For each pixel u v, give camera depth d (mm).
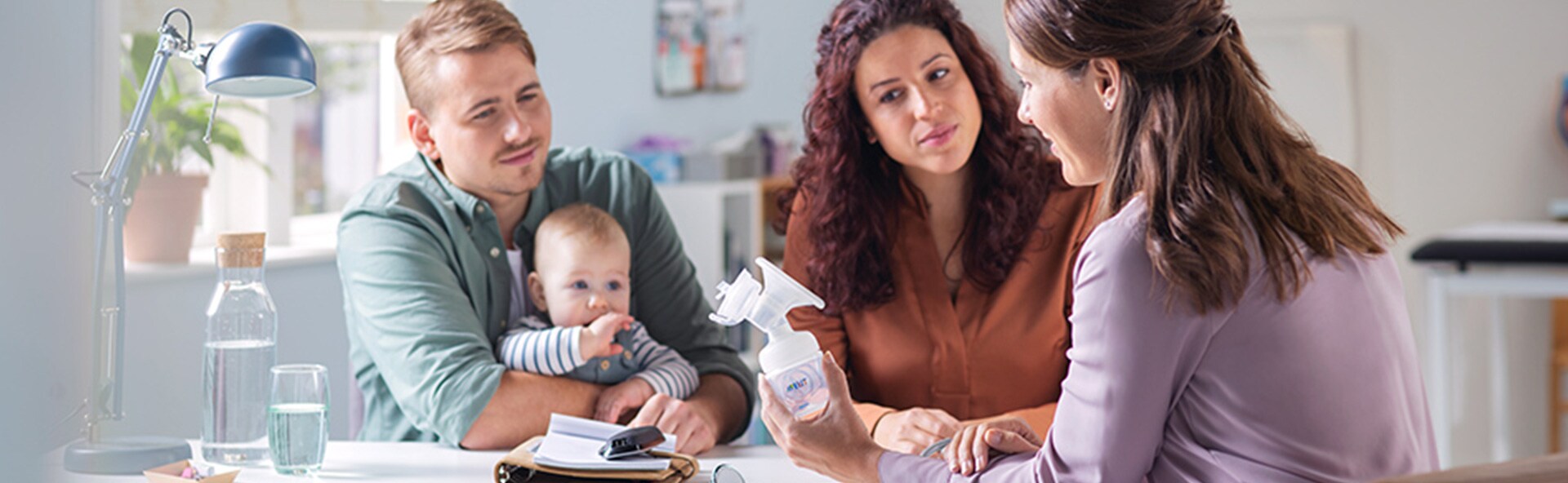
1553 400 4234
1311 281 1070
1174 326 1059
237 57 1368
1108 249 1085
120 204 1419
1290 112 4488
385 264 1693
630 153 3719
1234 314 1063
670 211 3703
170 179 2449
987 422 1327
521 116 1720
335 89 3289
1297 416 1068
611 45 3637
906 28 1674
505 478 1415
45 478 1232
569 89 3434
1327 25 4426
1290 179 1099
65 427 1290
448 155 1737
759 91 4469
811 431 1306
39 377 1225
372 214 1745
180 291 2432
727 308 1343
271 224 2965
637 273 1899
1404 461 1128
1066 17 1106
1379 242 1158
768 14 4504
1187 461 1108
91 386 1392
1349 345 1091
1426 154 4457
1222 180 1074
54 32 1265
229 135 2635
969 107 1673
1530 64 4371
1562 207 4164
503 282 1796
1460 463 4512
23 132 1209
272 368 1454
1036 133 1740
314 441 1442
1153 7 1085
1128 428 1073
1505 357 3875
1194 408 1103
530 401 1629
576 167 1912
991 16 3469
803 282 1804
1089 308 1093
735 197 3844
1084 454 1096
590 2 3537
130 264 2422
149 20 2381
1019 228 1735
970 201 1758
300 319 2791
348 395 2953
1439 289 3447
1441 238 3473
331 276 2900
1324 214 1107
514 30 1748
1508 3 4371
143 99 1444
